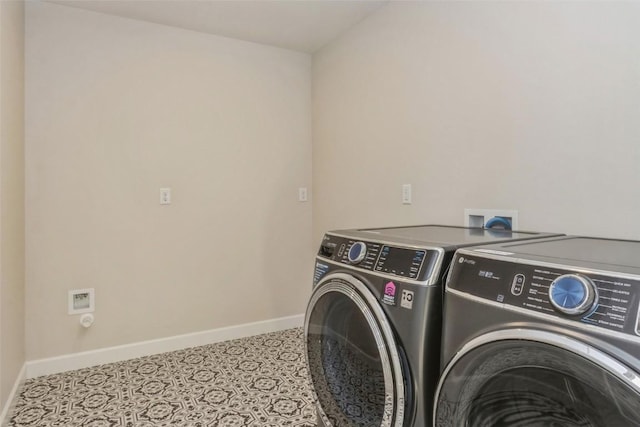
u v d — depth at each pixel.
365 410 1.23
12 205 1.98
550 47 1.55
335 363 1.39
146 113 2.68
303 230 3.30
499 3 1.75
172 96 2.76
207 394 2.09
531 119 1.63
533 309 0.77
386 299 1.11
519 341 0.78
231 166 2.99
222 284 2.98
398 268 1.11
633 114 1.31
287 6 2.47
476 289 0.89
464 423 0.91
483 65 1.83
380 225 2.54
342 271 1.30
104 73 2.55
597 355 0.66
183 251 2.83
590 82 1.43
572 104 1.48
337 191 2.98
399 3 2.34
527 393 0.80
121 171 2.61
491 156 1.80
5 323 1.81
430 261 1.05
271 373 2.36
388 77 2.44
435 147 2.11
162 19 2.64
